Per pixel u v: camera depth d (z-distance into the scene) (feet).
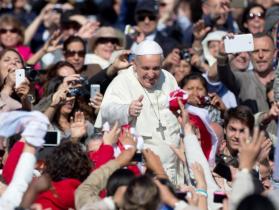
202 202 98.22
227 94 143.54
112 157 105.09
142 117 119.24
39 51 157.99
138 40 163.22
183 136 110.93
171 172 119.03
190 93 131.75
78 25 171.12
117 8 195.62
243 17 161.68
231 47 138.31
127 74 121.19
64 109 123.13
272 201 86.17
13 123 93.91
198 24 153.48
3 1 198.80
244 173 89.25
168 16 183.21
